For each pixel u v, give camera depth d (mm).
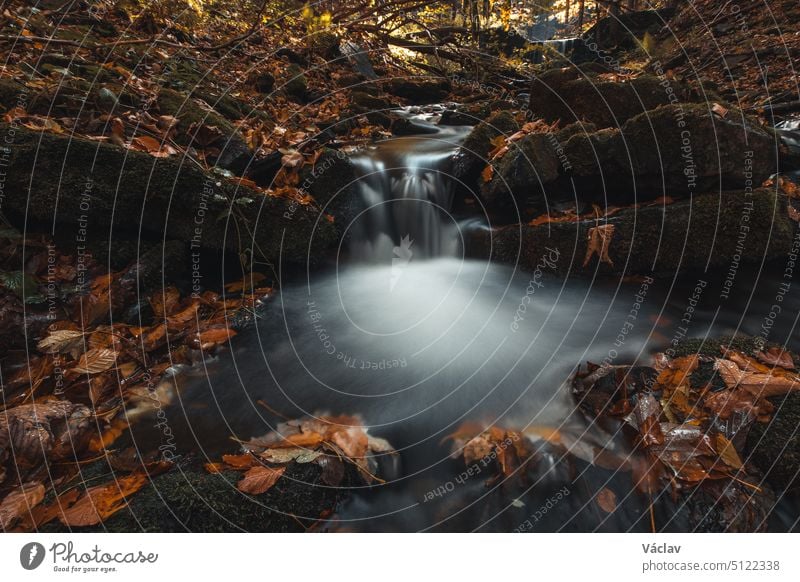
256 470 1513
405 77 7094
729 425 1644
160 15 4551
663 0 10586
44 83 2797
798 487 1445
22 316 1958
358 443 1693
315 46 6168
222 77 4426
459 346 2350
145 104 3064
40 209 2209
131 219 2412
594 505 1485
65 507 1337
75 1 4078
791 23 7164
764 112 5051
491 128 3490
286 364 2170
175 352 2100
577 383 1931
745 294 2627
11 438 1485
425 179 3389
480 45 8344
